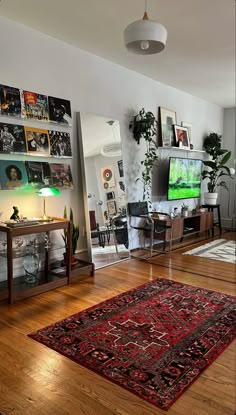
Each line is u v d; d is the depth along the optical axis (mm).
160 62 4336
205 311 2834
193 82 5289
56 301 3014
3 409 1639
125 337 2367
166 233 4973
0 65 3104
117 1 2766
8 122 3217
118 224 4508
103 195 4262
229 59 4203
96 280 3629
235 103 6945
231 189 7398
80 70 3910
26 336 2357
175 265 4277
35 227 3039
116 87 4438
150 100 5102
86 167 3998
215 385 1857
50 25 3262
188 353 2170
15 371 1945
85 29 3348
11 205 3305
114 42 3684
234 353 2189
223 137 7531
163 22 3152
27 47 3322
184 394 1774
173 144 5641
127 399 1727
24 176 3352
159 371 1968
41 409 1645
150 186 5293
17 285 3203
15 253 3277
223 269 4125
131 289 3352
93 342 2289
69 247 3480
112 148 4398
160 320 2646
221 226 7348
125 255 4559
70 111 3809
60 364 2023
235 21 3131
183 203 6293
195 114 6355
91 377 1901
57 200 3771
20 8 2895
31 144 3396
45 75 3520
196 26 3236
